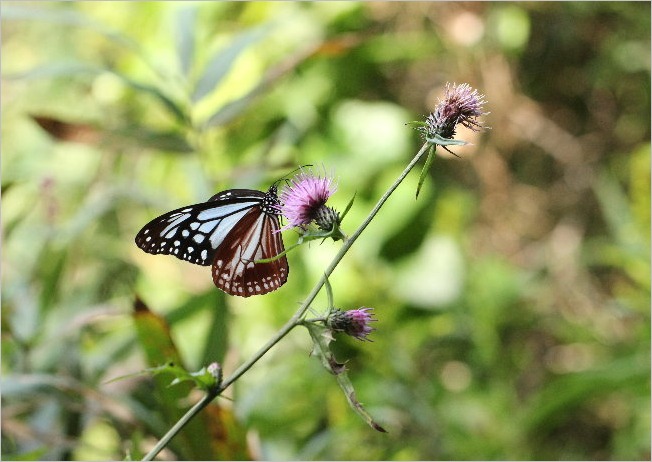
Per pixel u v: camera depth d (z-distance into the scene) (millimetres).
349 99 1363
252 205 770
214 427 841
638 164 1302
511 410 1201
